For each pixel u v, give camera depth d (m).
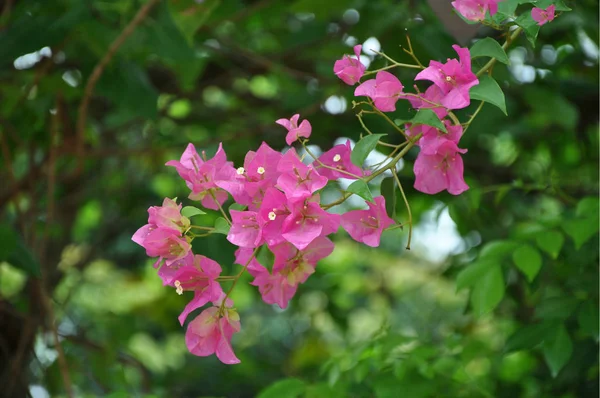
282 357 4.80
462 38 1.57
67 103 2.56
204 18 1.99
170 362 4.92
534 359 2.57
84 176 3.38
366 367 1.95
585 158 3.00
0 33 2.01
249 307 5.18
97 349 2.65
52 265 3.22
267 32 3.08
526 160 3.02
